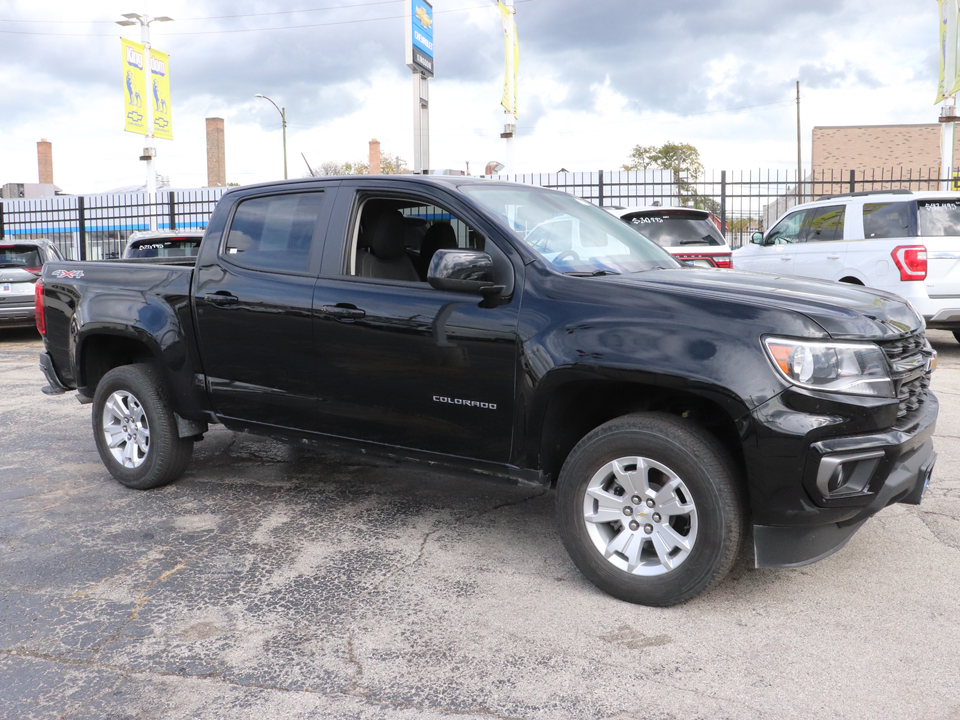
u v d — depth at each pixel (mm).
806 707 2480
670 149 47344
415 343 3617
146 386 4617
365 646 2900
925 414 3256
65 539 3994
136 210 23828
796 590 3303
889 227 9102
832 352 2881
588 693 2578
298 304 3965
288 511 4379
